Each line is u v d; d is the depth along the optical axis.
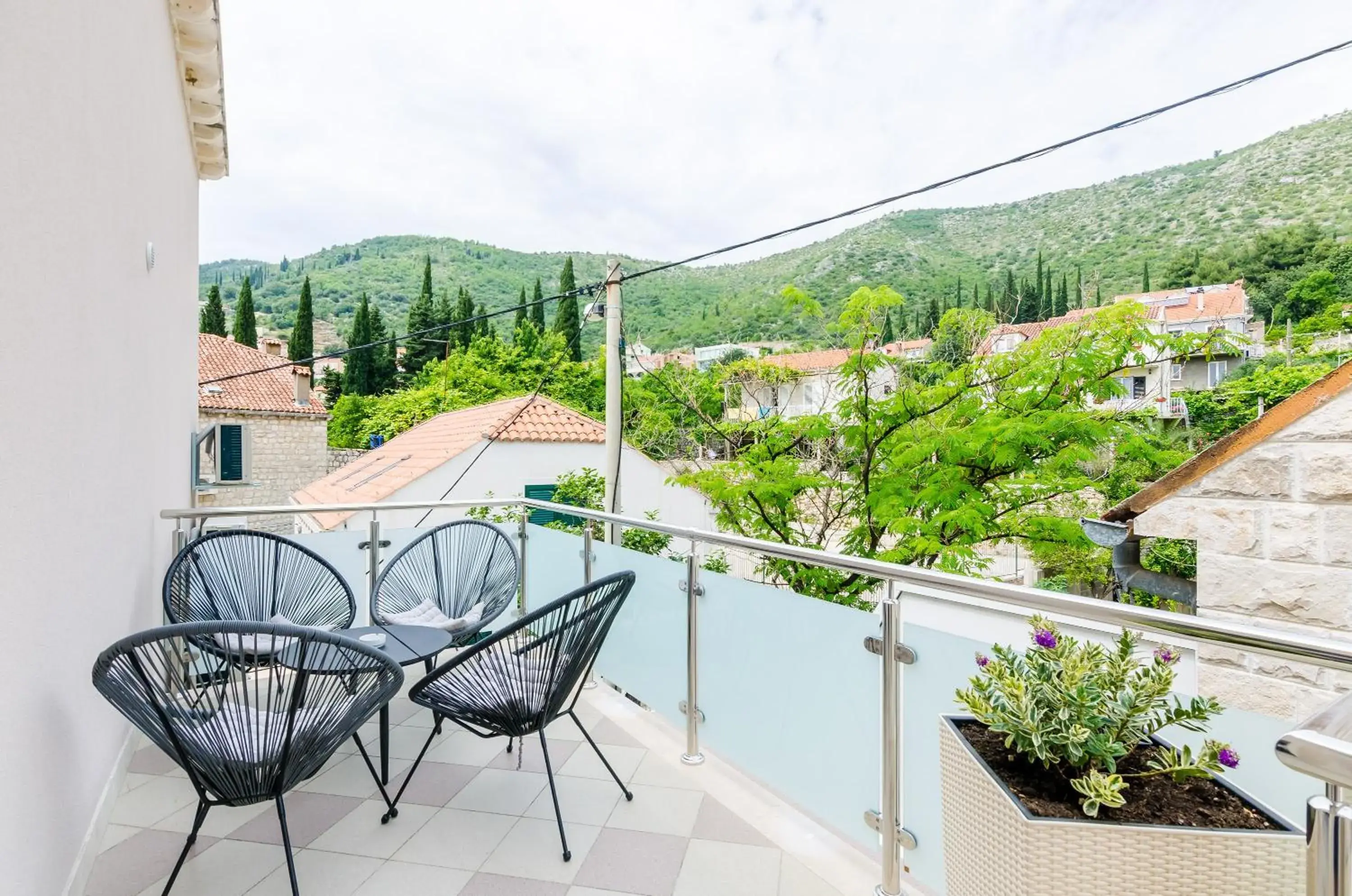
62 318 1.67
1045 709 1.12
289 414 21.12
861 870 1.92
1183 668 2.00
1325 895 0.69
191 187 4.67
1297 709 1.77
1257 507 1.89
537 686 2.06
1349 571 1.72
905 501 6.39
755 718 2.24
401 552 3.41
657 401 9.46
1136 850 0.97
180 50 3.67
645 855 1.98
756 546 2.13
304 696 1.67
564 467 12.06
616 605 2.25
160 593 3.05
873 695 1.83
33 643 1.49
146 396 2.74
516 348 26.77
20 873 1.42
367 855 1.98
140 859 1.94
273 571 3.06
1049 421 5.98
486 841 2.05
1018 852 1.04
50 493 1.59
